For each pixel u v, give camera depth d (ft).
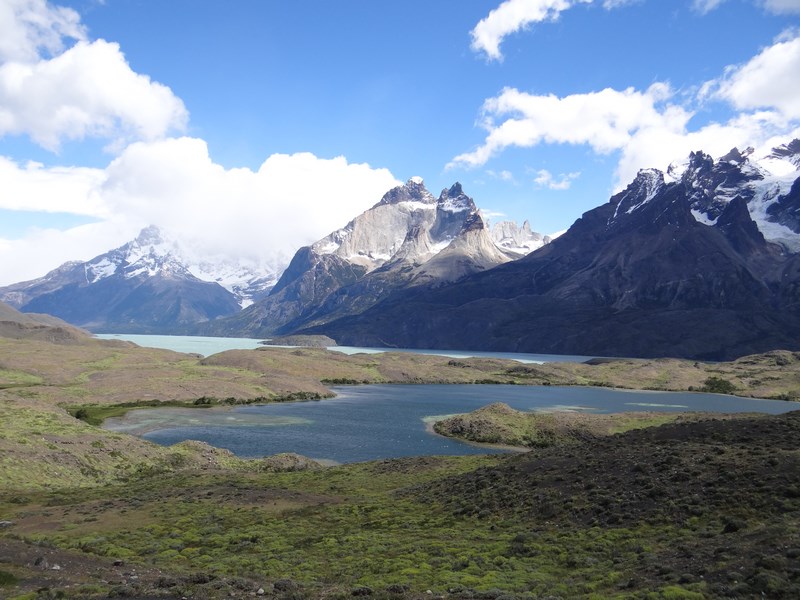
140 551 127.34
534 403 617.21
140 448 290.35
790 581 77.71
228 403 547.90
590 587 89.71
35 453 245.65
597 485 153.48
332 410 533.96
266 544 134.51
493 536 132.87
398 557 117.80
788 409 595.06
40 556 105.60
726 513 118.93
